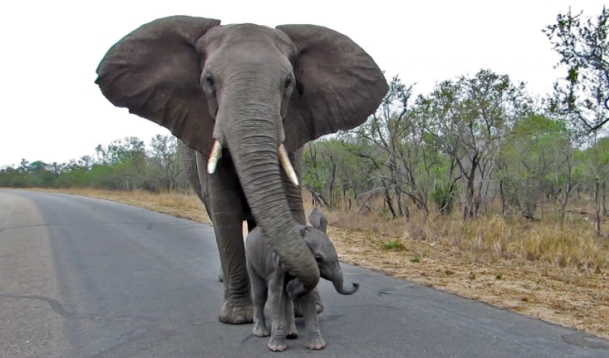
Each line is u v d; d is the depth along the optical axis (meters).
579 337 5.45
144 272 9.08
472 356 4.95
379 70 5.84
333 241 12.05
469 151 15.61
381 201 18.64
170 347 5.36
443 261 9.58
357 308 6.53
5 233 15.90
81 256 10.91
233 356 5.04
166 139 45.25
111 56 5.46
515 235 11.36
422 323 5.93
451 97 15.01
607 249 10.93
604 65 11.31
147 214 21.27
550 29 11.58
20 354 5.29
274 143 4.46
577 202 19.38
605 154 15.41
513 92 15.16
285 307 5.28
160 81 5.43
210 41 5.32
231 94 4.60
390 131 16.36
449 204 15.59
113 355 5.20
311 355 4.97
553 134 15.80
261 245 5.16
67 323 6.25
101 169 64.81
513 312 6.34
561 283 7.93
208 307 6.77
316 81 5.62
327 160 20.66
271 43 5.11
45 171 101.31
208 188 5.87
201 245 12.24
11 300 7.36
